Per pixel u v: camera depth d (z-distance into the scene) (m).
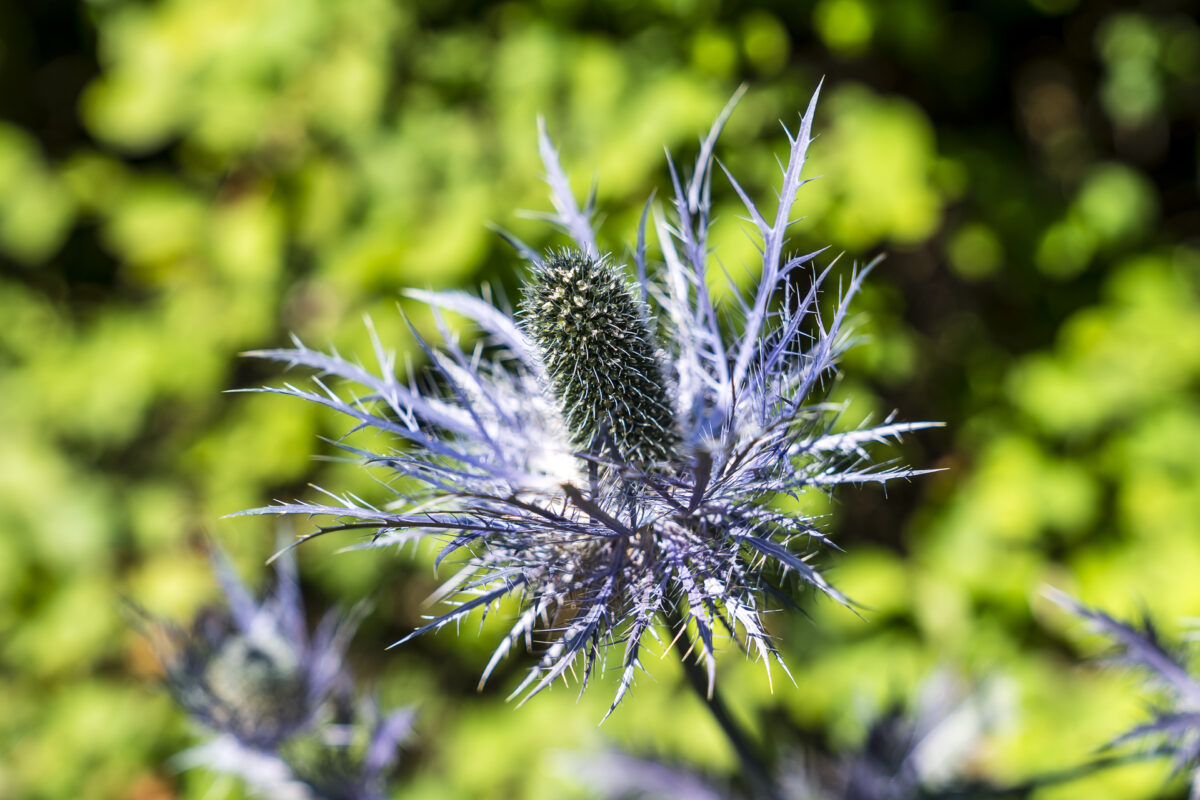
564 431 0.34
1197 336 0.54
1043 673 0.50
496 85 0.53
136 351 0.59
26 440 0.62
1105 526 0.53
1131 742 0.36
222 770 0.40
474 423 0.33
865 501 0.59
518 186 0.51
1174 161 0.73
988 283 0.59
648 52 0.53
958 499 0.54
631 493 0.33
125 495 0.61
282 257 0.58
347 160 0.55
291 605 0.41
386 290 0.52
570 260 0.33
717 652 0.32
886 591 0.52
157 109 0.56
